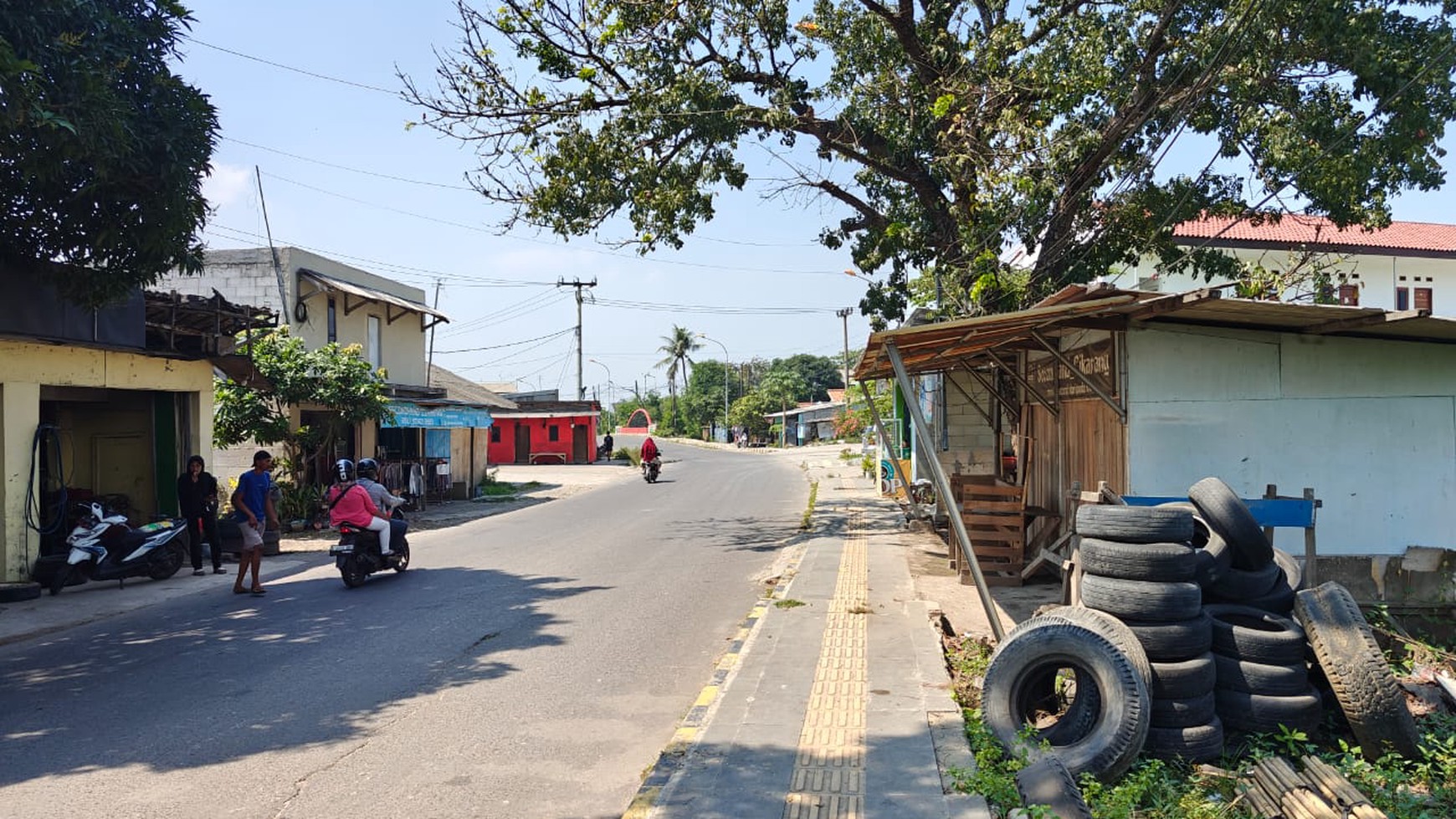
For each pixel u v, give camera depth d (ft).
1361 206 49.60
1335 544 29.89
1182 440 30.01
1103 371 32.35
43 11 27.58
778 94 51.93
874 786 15.51
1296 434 29.89
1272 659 18.86
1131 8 49.34
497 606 33.94
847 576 38.29
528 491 101.86
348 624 31.09
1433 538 29.68
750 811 14.52
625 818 14.78
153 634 30.58
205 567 46.52
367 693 22.76
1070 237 51.83
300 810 15.69
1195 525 21.86
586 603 34.24
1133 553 18.79
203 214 33.83
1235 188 52.54
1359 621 18.86
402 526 42.34
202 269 35.60
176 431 50.88
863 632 27.45
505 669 24.88
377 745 18.93
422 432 90.17
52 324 39.91
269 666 25.57
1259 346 30.01
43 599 37.68
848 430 167.02
